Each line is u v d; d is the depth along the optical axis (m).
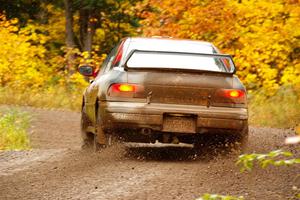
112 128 19.61
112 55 22.22
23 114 31.53
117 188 15.91
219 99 19.80
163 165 19.05
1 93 44.78
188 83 19.66
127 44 21.34
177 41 21.69
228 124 19.70
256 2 40.84
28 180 17.42
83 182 16.77
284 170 17.81
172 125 19.66
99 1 66.31
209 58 20.61
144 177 17.11
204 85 19.72
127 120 19.39
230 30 41.31
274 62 43.28
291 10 40.47
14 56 50.97
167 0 41.19
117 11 68.56
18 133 26.98
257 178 16.73
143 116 19.42
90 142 23.42
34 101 44.41
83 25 71.25
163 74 19.67
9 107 40.88
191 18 41.25
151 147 24.02
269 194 14.96
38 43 69.50
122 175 17.45
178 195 15.00
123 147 20.27
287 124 33.62
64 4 68.06
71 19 68.06
